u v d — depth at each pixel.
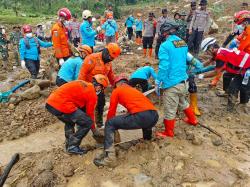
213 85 8.15
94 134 5.73
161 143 5.54
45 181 4.85
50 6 38.44
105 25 12.68
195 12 10.16
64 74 6.35
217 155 5.31
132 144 5.60
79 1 40.56
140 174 4.91
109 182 4.81
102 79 5.26
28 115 7.29
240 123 6.45
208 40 6.69
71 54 8.23
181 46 5.48
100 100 5.98
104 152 5.22
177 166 5.03
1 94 8.09
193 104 6.66
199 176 4.83
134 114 5.01
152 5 34.06
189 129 6.07
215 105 7.25
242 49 6.56
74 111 5.14
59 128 6.88
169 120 5.64
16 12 32.81
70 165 5.14
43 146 6.24
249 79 6.62
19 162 5.39
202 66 6.49
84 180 4.89
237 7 22.48
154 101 7.29
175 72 5.46
